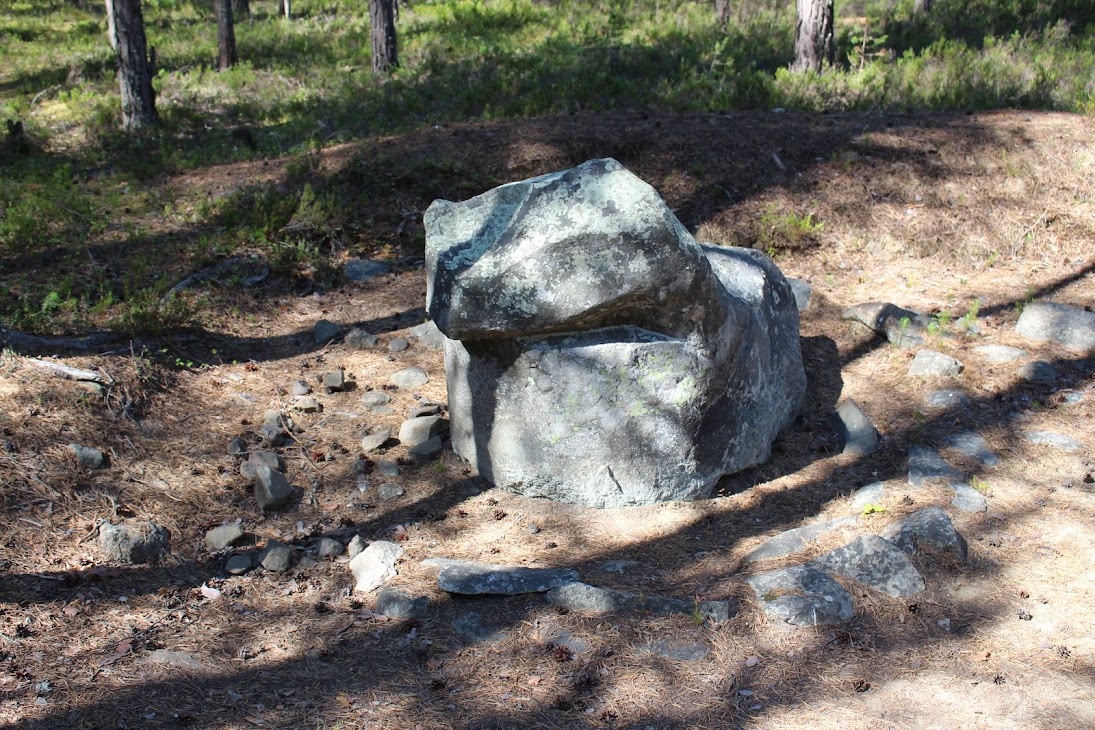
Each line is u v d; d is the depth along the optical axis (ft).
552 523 16.11
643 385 15.72
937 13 56.49
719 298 15.80
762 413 17.69
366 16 76.33
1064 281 24.95
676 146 30.73
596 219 14.70
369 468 17.70
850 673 12.43
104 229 28.02
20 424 16.62
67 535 14.87
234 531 15.37
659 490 16.44
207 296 23.53
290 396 19.90
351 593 14.42
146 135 40.83
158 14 86.43
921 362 20.70
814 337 22.79
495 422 16.52
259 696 11.95
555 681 12.32
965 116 32.89
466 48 57.21
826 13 41.78
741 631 13.20
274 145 37.58
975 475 17.07
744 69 42.24
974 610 13.64
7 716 11.25
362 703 11.87
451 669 12.58
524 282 14.85
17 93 56.44
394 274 26.37
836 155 29.84
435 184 29.71
